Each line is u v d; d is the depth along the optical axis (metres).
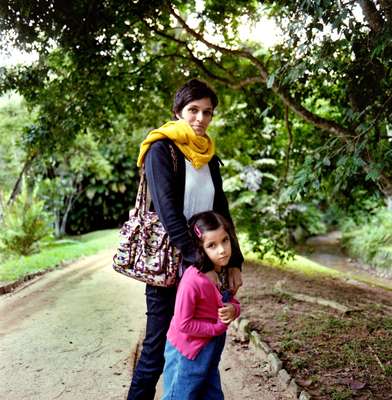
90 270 6.81
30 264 6.71
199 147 1.94
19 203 8.55
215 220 1.80
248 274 6.26
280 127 7.15
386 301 5.00
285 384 2.71
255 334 3.46
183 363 1.81
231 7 5.15
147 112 7.12
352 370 2.84
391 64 2.79
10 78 4.90
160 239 1.90
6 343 3.41
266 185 7.97
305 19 2.51
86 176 14.66
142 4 4.33
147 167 1.87
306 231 13.33
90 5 4.09
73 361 3.07
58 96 5.39
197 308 1.80
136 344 3.43
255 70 6.05
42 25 4.08
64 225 14.08
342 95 4.69
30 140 5.57
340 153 3.18
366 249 9.79
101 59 4.79
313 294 4.95
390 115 3.03
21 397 2.53
